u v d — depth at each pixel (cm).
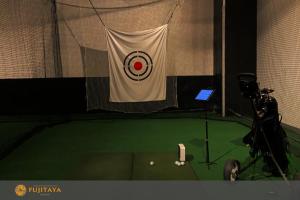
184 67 654
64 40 650
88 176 291
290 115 471
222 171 303
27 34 647
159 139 435
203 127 501
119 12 648
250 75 265
